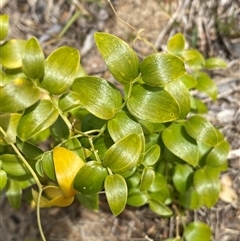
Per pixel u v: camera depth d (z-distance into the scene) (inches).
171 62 6.3
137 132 6.8
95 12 12.0
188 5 11.7
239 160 10.8
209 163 8.1
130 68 6.4
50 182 8.6
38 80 6.5
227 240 10.4
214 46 11.5
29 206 11.3
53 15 12.3
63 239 11.0
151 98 6.6
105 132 7.4
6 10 12.3
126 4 11.9
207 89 8.9
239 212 10.5
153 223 10.7
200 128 7.5
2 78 7.9
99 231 10.9
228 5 11.4
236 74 11.3
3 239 11.3
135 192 8.3
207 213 10.4
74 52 6.5
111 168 6.4
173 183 8.8
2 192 11.3
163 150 8.3
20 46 7.9
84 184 6.4
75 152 7.0
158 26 11.7
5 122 7.7
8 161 7.8
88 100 6.7
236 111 11.1
